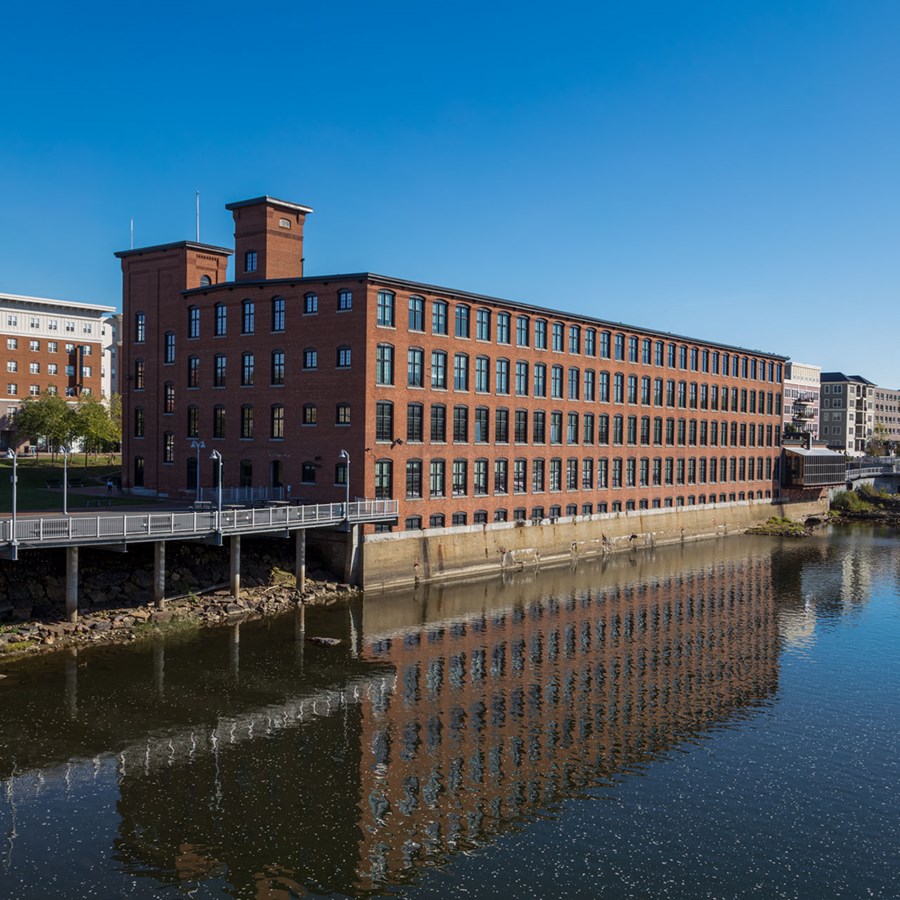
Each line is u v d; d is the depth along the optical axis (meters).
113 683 32.53
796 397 158.00
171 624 40.31
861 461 129.12
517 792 24.98
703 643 42.44
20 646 35.16
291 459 55.94
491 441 61.94
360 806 23.78
